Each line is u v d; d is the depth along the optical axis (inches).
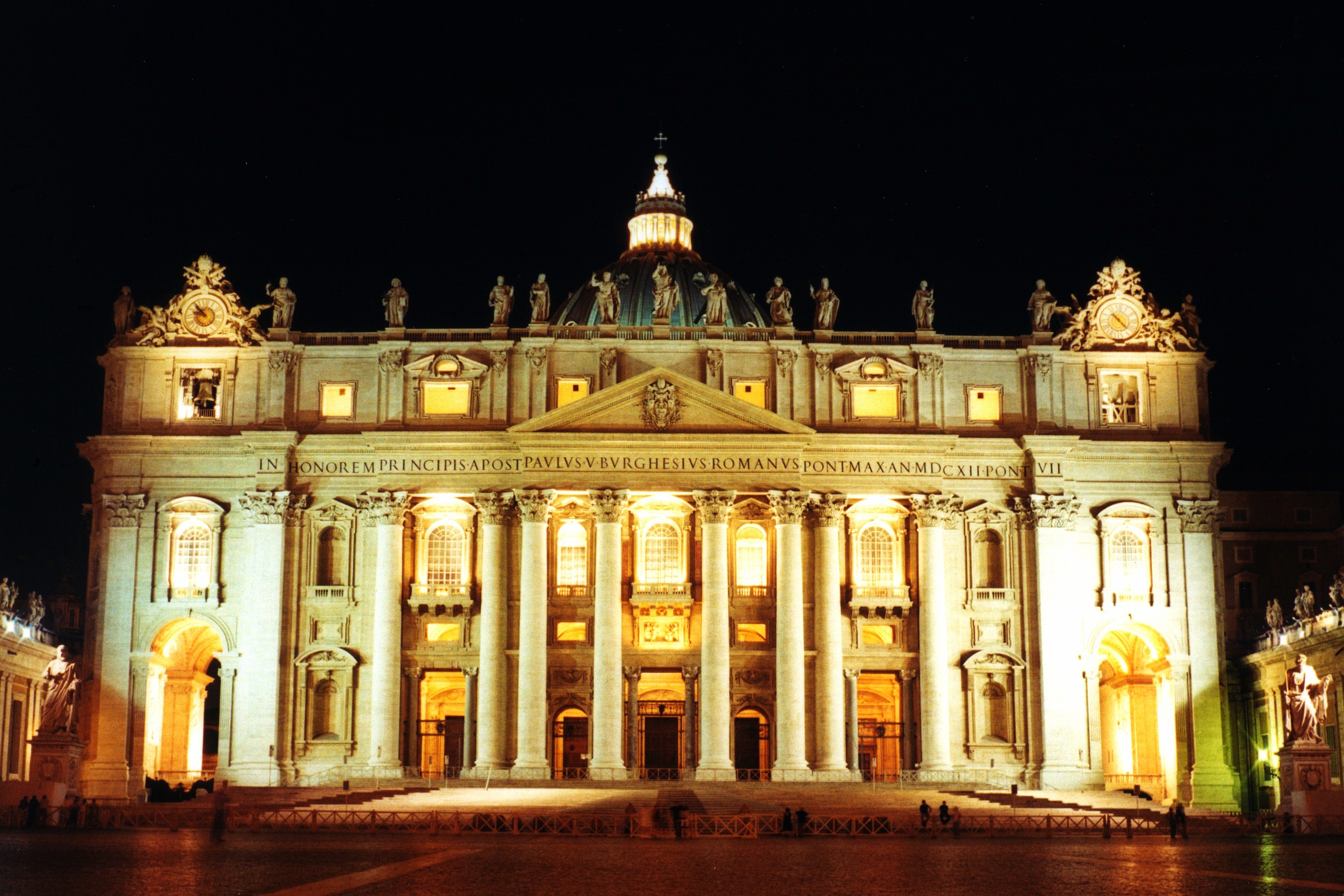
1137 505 3690.9
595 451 3609.7
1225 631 4052.7
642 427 3614.7
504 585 3597.4
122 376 3727.9
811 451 3651.6
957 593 3654.0
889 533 3703.3
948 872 1691.7
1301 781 2915.8
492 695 3543.3
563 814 2534.5
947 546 3668.8
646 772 3533.5
